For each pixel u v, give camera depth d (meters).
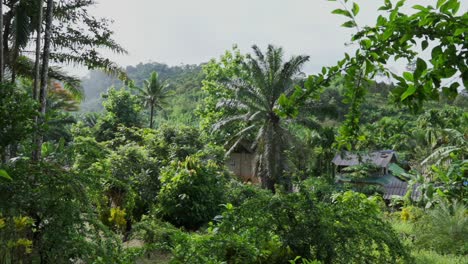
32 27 9.61
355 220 4.85
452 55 1.19
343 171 21.98
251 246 4.17
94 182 4.52
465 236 6.74
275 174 18.56
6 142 4.39
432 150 18.55
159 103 34.50
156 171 9.67
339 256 4.42
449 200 9.00
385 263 4.64
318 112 18.95
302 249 4.60
